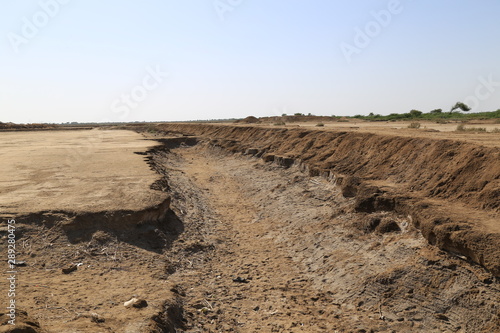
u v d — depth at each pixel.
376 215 11.05
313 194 15.69
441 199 10.16
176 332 6.51
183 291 8.38
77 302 6.77
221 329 7.12
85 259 9.13
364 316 7.60
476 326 6.43
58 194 12.78
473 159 10.29
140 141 36.53
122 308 6.62
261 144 30.69
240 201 18.20
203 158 34.84
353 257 9.78
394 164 13.95
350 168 15.88
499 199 8.62
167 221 12.18
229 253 11.50
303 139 24.20
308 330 7.21
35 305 6.43
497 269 6.65
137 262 9.36
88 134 54.16
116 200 12.01
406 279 7.94
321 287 9.20
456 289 7.16
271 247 12.15
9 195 12.57
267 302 8.36
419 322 7.03
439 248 8.14
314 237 11.83
